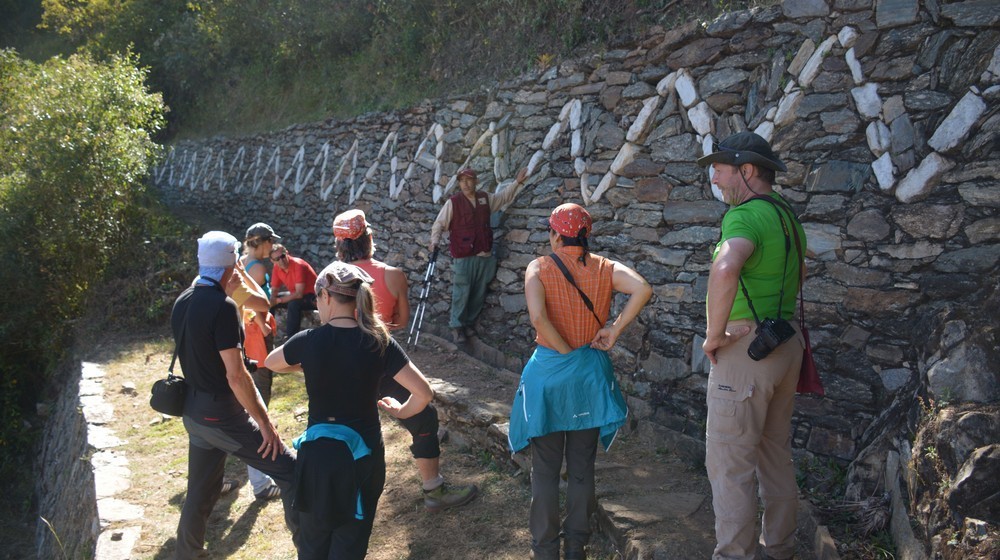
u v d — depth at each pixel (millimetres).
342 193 9914
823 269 4184
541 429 3023
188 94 17109
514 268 6613
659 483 4000
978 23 3707
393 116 8820
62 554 5621
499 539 3727
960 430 2891
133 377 7820
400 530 3943
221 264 3475
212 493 3682
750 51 4668
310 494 2734
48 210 10195
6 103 11109
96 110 10516
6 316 10102
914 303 3830
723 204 4777
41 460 8938
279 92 13352
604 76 5762
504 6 7477
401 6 9250
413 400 3180
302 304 6293
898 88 3973
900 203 3928
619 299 5367
